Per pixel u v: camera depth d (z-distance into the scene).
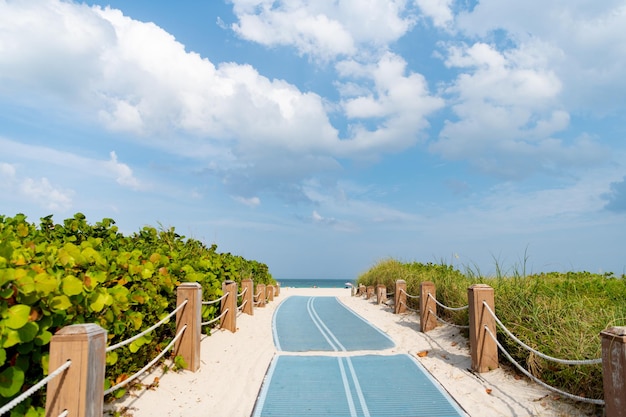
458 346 9.46
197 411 6.21
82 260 5.40
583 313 7.82
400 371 8.24
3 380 3.67
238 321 12.86
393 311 15.30
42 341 4.09
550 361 6.84
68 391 3.88
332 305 19.77
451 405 6.56
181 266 8.75
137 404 6.01
